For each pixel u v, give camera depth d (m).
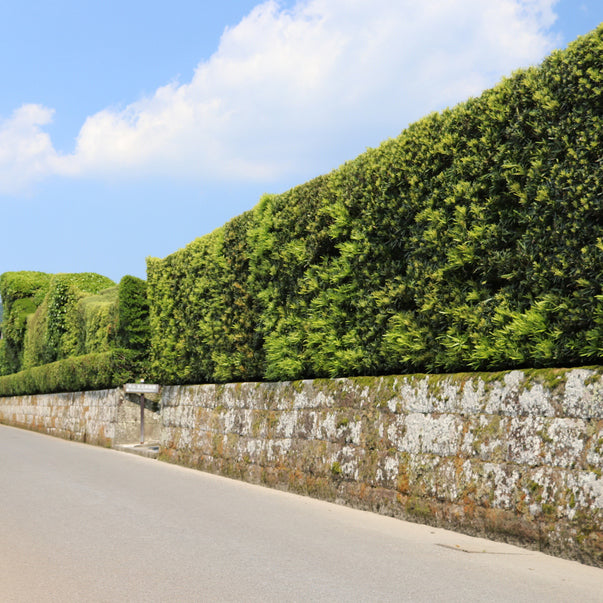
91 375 20.66
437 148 7.70
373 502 8.10
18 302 34.22
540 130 6.44
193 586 4.73
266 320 11.23
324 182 9.94
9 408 33.78
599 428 5.64
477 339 7.06
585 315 5.98
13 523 6.99
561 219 6.20
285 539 6.36
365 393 8.61
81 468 12.40
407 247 8.16
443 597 4.52
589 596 4.60
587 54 6.05
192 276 14.38
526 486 6.18
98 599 4.41
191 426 13.67
